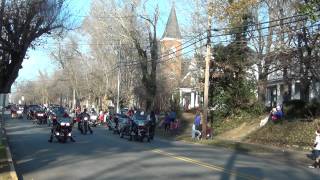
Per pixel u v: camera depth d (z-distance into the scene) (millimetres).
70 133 30094
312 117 34562
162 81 67750
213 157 24031
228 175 16781
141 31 59188
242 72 44844
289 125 34625
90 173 16578
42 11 24453
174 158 22078
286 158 26562
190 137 40125
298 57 35344
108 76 77875
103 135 39062
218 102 44625
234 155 26172
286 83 40562
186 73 72750
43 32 25094
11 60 25938
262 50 41594
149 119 36062
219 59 44406
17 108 78938
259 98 44500
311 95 42344
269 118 39344
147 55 64812
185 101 72625
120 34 60156
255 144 34531
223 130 43031
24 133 37969
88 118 40344
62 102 144125
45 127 47594
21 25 24062
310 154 28078
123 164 19266
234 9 35406
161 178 15609
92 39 77000
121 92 75062
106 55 78188
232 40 42656
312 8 23219
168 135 44656
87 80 85500
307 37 33500
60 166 18406
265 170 19297
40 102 170750
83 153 23500
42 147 26375
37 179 15164
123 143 31062
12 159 20078
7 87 27125
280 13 36625
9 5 23453
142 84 62812
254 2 34094
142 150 26016
